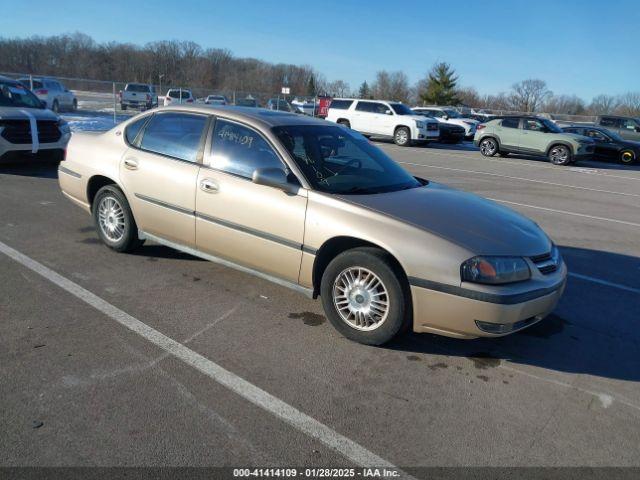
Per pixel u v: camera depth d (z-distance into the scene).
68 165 5.61
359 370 3.47
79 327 3.77
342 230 3.70
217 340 3.73
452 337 3.79
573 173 16.09
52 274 4.70
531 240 3.81
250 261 4.27
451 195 4.43
